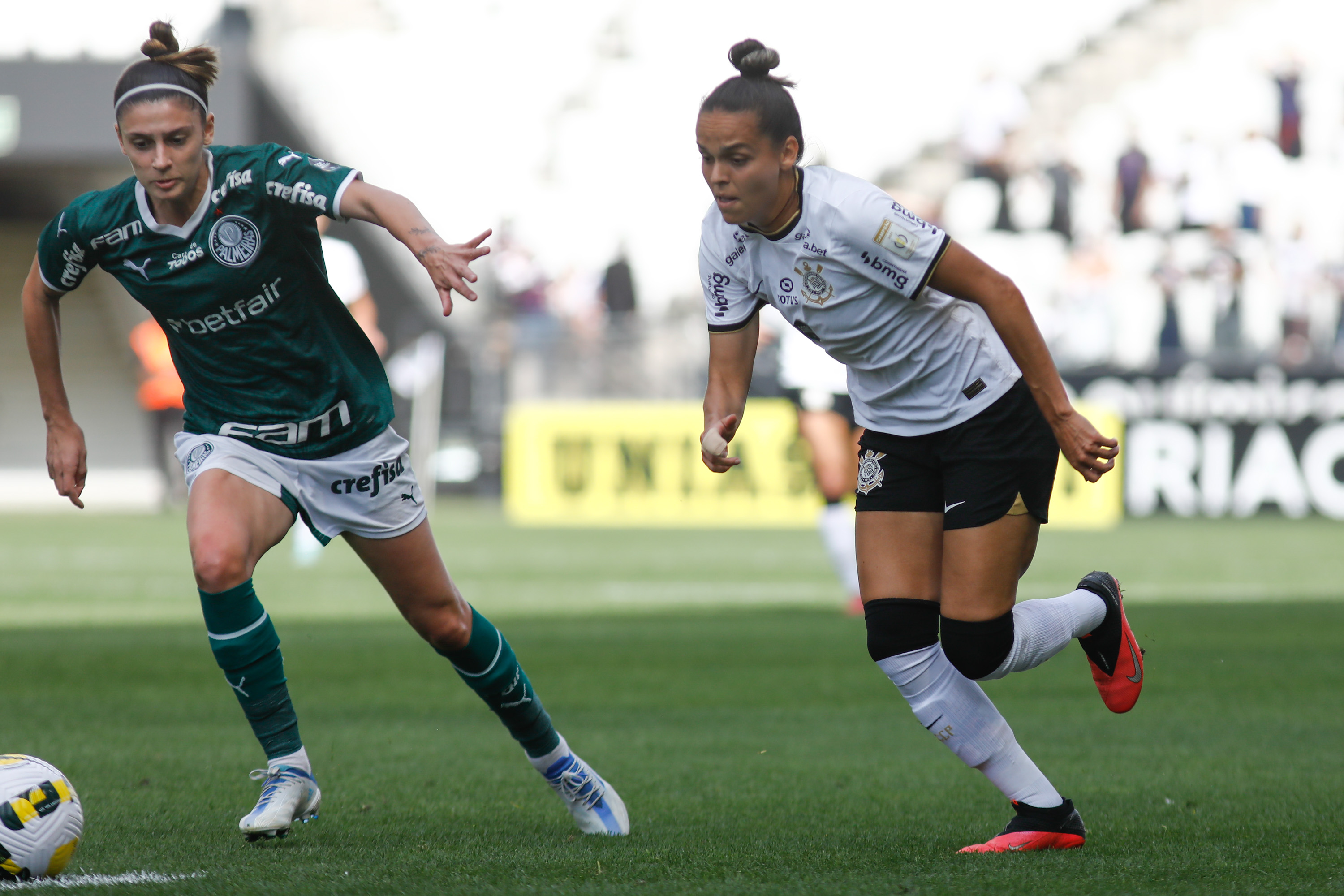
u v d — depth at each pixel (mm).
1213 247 67562
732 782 15883
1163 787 15398
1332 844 12375
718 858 11852
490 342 70062
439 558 13133
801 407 32469
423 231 11625
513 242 77312
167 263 12297
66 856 10953
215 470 12602
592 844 12570
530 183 83312
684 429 64062
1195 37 83312
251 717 12594
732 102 11328
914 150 81875
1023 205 74125
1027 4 84438
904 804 14680
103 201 12398
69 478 13430
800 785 15711
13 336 82250
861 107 83438
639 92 86125
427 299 74500
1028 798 12430
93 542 53531
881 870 11367
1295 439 61094
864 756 17531
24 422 81562
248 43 76000
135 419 81375
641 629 30703
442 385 71000
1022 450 12125
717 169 11477
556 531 59812
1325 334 67500
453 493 71812
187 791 15055
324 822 13680
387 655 27078
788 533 59125
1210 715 20469
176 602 36125
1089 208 78250
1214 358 62312
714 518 63688
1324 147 78812
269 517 12641
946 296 12172
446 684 23719
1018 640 12289
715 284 12609
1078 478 61312
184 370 12945
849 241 11656
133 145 11820
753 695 22500
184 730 19109
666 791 15383
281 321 12500
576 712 20922
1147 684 23281
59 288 12820
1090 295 70562
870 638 12531
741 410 12820
